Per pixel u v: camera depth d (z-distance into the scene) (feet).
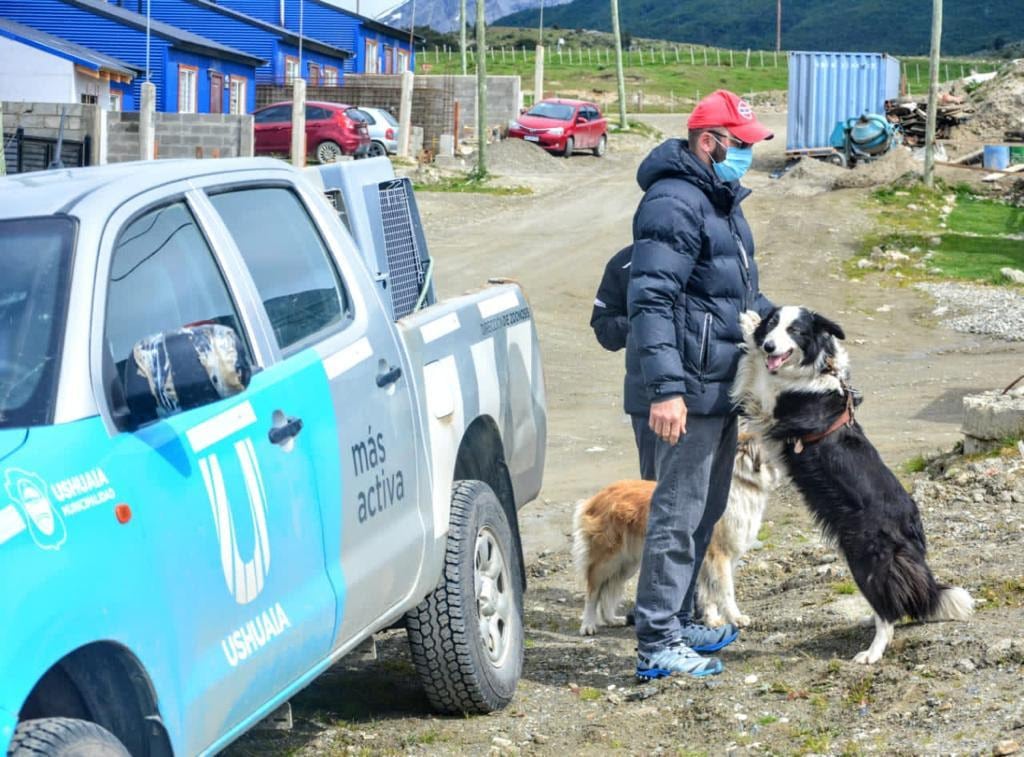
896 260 78.84
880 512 17.83
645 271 16.88
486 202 104.58
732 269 17.49
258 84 143.43
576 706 17.54
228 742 11.91
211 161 13.94
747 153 17.38
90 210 11.62
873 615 19.56
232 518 11.78
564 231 90.68
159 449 11.02
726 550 20.95
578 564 22.12
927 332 62.18
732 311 17.61
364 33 177.78
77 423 10.36
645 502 21.15
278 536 12.50
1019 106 121.19
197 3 147.95
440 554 15.99
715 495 18.81
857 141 116.26
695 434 17.66
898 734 14.73
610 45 451.94
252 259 13.65
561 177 122.62
